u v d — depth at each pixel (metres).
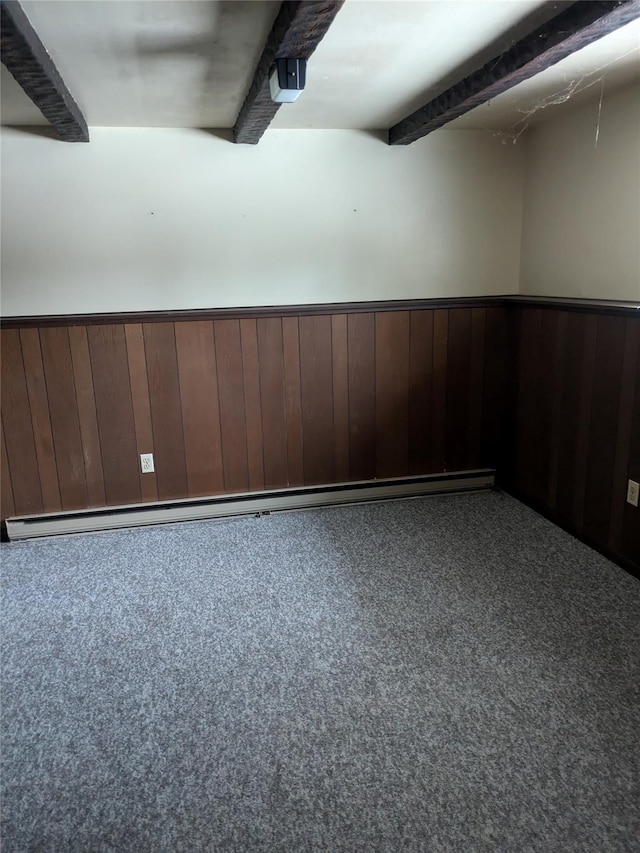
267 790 1.61
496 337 3.57
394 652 2.15
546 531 3.10
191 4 1.70
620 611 2.35
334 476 3.54
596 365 2.76
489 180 3.50
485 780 1.62
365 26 1.90
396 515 3.37
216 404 3.31
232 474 3.42
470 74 2.37
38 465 3.19
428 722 1.83
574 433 2.96
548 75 2.51
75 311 3.17
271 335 3.29
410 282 3.52
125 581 2.72
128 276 3.18
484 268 3.61
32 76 2.04
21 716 1.89
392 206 3.41
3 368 3.05
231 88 2.48
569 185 3.15
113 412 3.20
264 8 1.73
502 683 1.98
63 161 3.02
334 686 1.99
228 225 3.24
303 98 2.66
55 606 2.52
